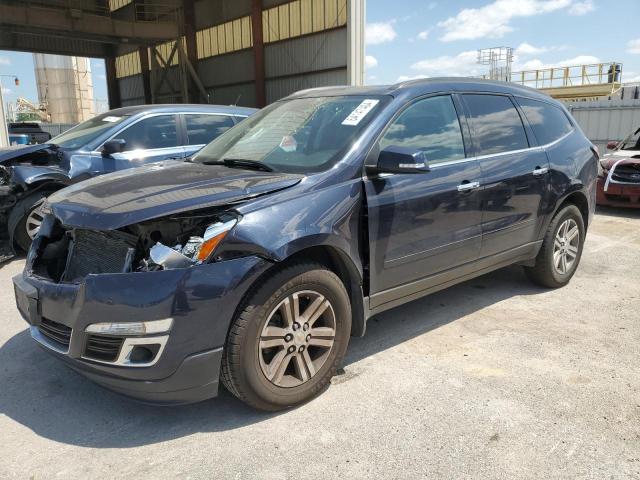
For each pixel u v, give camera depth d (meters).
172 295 2.46
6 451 2.59
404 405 2.95
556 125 4.80
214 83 29.66
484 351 3.62
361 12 20.16
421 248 3.49
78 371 2.69
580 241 5.04
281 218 2.76
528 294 4.79
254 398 2.75
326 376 3.03
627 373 3.30
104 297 2.49
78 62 65.19
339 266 3.15
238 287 2.58
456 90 3.93
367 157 3.20
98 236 2.85
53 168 6.07
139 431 2.76
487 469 2.42
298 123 3.67
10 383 3.27
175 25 27.34
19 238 6.09
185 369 2.54
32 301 2.85
